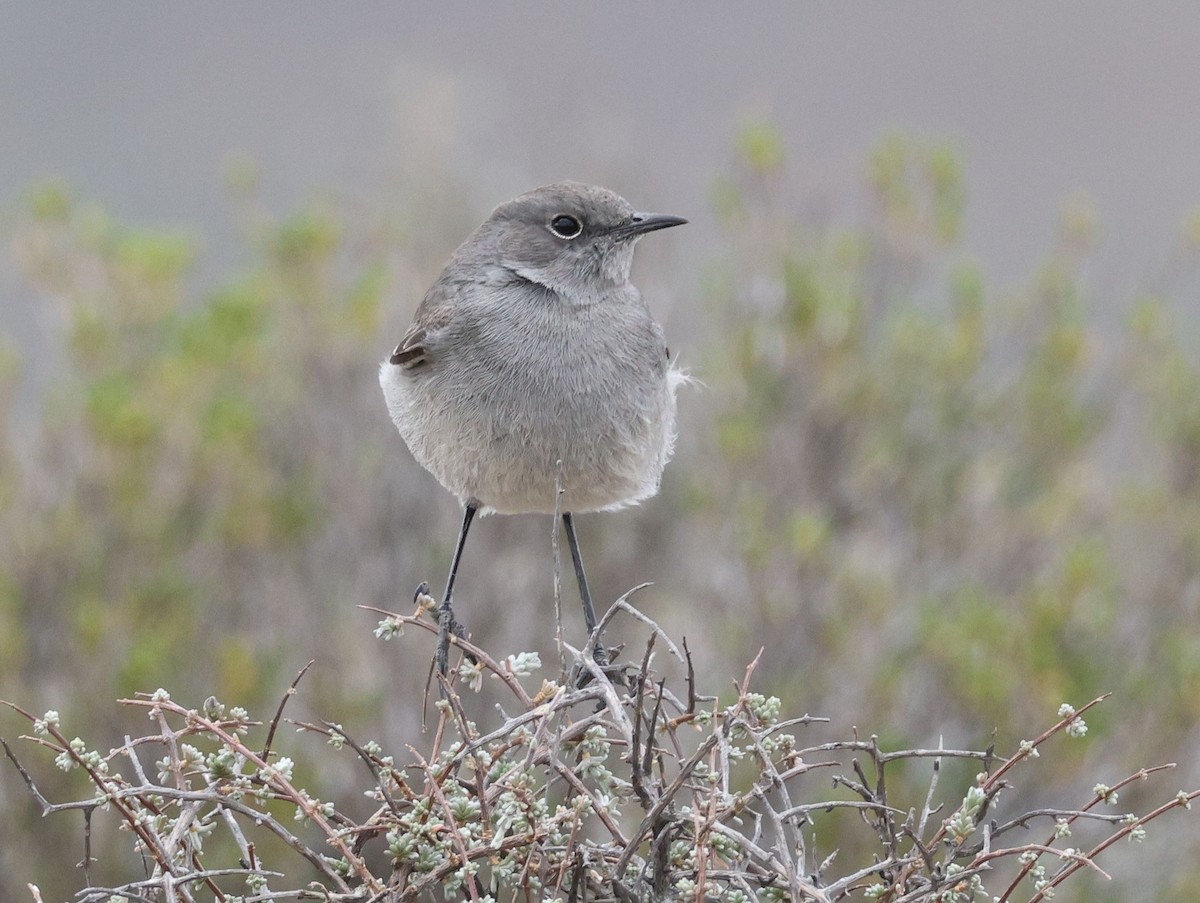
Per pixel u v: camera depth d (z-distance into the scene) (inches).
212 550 602.5
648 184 849.5
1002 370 635.5
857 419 621.0
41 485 585.3
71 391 605.9
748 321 629.0
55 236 636.7
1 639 560.4
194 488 600.4
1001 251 1060.5
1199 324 702.5
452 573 441.7
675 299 737.6
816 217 660.1
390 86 922.7
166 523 595.2
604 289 438.9
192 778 358.9
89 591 578.6
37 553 575.5
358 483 621.9
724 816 305.1
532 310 432.1
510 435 426.9
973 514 614.2
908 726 556.1
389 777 319.3
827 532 591.5
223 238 1013.2
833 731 557.6
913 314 635.5
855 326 624.4
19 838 539.2
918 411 627.2
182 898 309.0
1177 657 560.1
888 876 321.7
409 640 590.6
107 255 636.7
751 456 613.3
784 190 652.1
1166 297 649.6
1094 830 545.3
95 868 539.2
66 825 541.3
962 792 543.5
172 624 579.2
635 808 487.8
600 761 321.7
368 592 606.2
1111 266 765.9
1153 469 633.6
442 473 442.0
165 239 638.5
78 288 634.2
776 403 623.5
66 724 550.6
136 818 310.2
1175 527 601.0
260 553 602.5
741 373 623.5
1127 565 602.2
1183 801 308.0
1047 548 606.2
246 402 609.9
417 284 691.4
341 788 555.2
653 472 447.8
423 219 792.3
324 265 648.4
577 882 311.7
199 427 602.5
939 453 624.4
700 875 293.0
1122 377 639.8
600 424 428.5
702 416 641.0
